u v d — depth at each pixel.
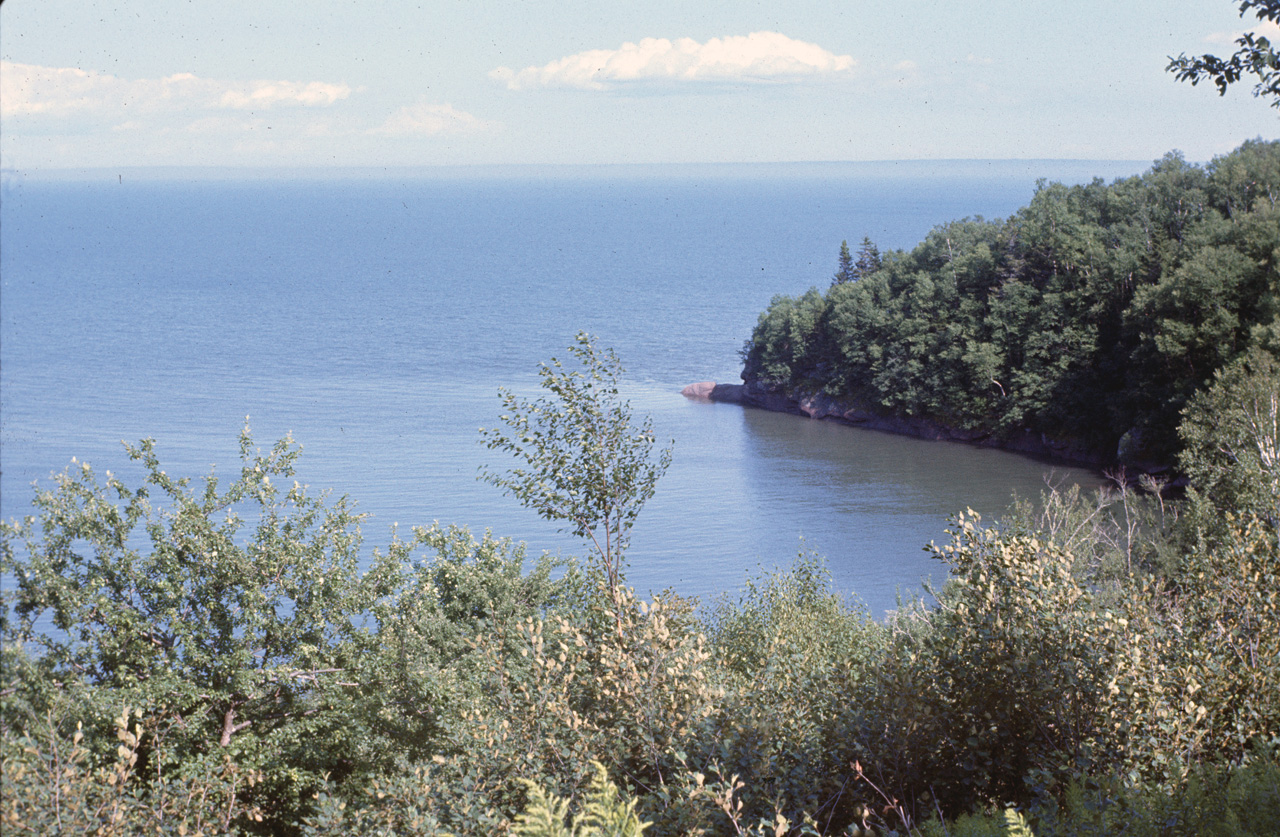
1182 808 8.86
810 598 27.50
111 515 21.00
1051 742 10.33
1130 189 107.50
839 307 133.00
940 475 101.69
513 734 10.80
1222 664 10.86
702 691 10.89
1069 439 103.06
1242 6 9.22
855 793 10.52
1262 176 91.69
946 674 11.16
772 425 135.50
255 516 33.72
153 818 11.15
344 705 21.61
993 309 110.25
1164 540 34.12
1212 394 49.00
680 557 78.88
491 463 116.56
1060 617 10.66
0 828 9.21
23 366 195.12
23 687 11.26
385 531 85.50
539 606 24.86
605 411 17.56
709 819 9.34
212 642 21.72
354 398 169.75
